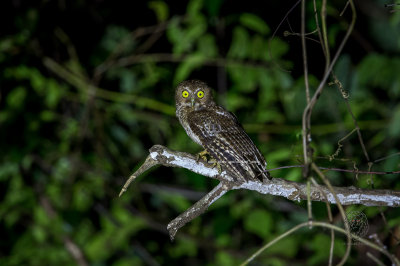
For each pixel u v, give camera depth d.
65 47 13.13
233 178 6.59
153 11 12.98
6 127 12.14
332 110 10.47
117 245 12.04
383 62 9.82
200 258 12.78
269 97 10.98
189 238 12.44
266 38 10.97
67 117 12.90
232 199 11.12
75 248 12.19
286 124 11.19
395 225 7.78
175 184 12.48
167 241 12.70
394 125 9.19
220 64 11.08
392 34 10.40
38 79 12.28
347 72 10.04
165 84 12.50
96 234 12.35
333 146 10.44
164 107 12.02
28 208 12.70
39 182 12.73
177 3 12.54
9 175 12.59
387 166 8.69
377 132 10.56
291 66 10.60
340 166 9.18
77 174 12.57
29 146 11.98
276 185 6.59
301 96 10.63
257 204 11.11
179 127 12.18
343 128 10.42
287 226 10.91
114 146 12.81
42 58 12.65
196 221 12.55
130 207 12.52
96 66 12.77
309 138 5.27
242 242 12.31
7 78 12.38
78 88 12.66
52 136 12.88
